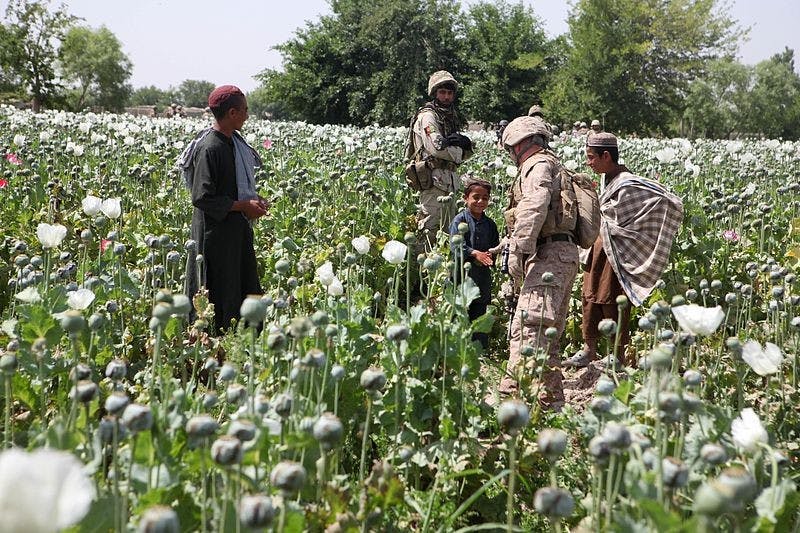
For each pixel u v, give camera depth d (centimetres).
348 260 470
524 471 361
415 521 333
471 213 622
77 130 1447
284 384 387
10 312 508
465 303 419
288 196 852
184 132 1600
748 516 275
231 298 578
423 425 379
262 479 270
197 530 250
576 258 529
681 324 298
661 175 1111
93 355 438
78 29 8294
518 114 5622
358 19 5812
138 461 250
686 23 5450
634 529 214
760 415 408
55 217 736
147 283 558
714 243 727
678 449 272
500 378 527
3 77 5922
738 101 10438
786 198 1069
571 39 5531
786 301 527
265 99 6119
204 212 569
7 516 139
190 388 346
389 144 1388
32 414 354
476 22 5675
